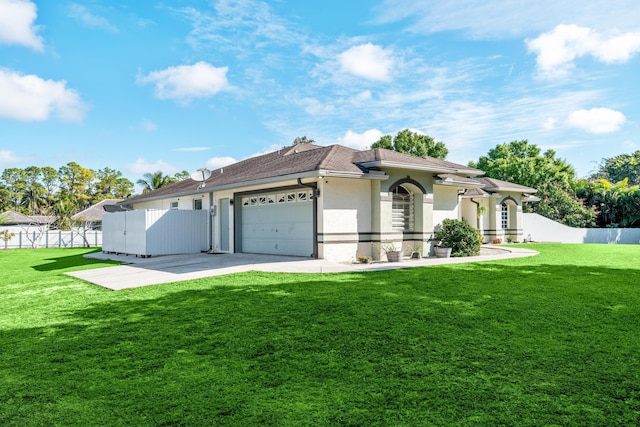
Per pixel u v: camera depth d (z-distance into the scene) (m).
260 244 18.14
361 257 15.00
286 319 6.84
